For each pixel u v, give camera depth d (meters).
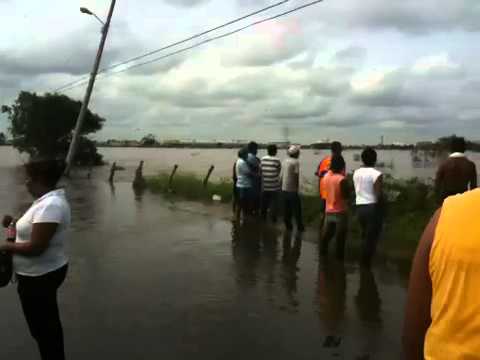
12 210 15.86
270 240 10.84
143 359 4.91
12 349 5.20
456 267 1.44
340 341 5.37
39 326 4.25
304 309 6.41
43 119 47.66
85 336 5.51
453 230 1.47
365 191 8.23
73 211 15.69
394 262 8.73
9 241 4.36
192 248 10.09
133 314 6.22
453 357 1.44
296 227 12.30
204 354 5.04
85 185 25.58
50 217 4.11
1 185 25.80
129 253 9.68
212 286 7.43
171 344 5.29
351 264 8.65
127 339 5.43
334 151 9.00
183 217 14.22
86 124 50.06
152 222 13.41
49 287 4.19
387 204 11.10
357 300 6.75
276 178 13.01
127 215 14.74
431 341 1.52
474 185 7.80
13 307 6.52
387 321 5.96
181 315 6.18
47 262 4.16
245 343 5.32
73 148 24.28
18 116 48.84
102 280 7.75
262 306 6.53
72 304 6.59
